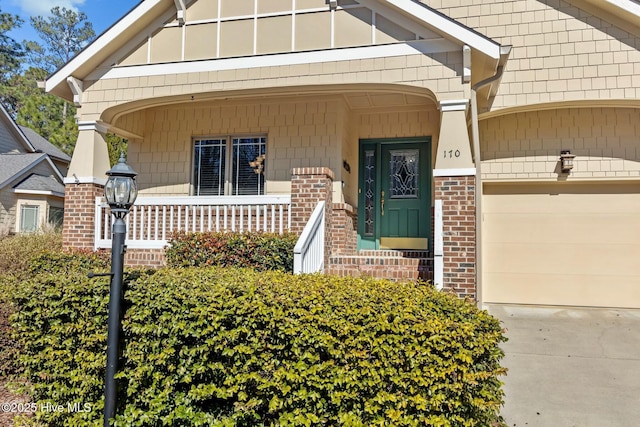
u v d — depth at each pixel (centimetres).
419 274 662
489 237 870
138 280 394
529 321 739
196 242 683
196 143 968
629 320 739
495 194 870
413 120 918
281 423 327
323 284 382
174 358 363
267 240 667
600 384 491
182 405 359
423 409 307
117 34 763
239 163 941
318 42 706
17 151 2053
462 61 648
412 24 670
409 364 316
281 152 903
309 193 730
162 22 772
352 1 700
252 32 736
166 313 362
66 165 2344
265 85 718
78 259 710
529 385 491
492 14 807
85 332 387
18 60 3662
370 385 317
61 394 388
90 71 797
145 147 983
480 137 852
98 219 799
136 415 359
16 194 1686
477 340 317
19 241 1053
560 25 779
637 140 796
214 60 742
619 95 749
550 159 825
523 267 857
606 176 805
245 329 343
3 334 476
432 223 886
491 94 783
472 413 322
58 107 2705
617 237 826
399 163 933
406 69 668
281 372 330
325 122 883
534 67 783
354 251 882
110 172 375
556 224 848
